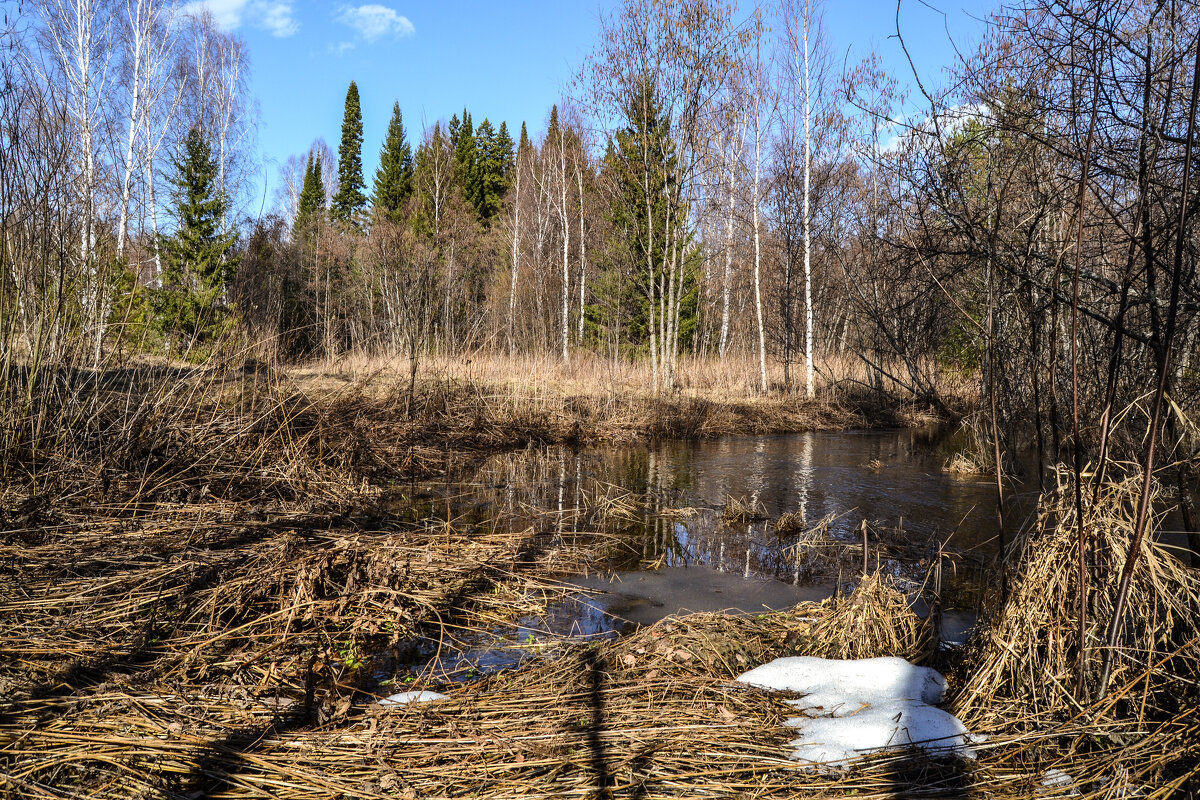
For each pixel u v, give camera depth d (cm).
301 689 349
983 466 1028
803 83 1984
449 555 566
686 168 1883
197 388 835
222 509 640
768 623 440
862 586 402
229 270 2016
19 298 629
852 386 1961
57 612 406
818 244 2195
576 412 1451
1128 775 255
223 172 2694
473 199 4706
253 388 882
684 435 1467
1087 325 441
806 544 638
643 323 2520
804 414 1717
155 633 390
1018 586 337
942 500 835
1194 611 314
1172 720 272
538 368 1675
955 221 378
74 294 687
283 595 444
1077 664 307
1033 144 367
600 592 521
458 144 4750
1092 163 332
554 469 1041
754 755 281
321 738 292
